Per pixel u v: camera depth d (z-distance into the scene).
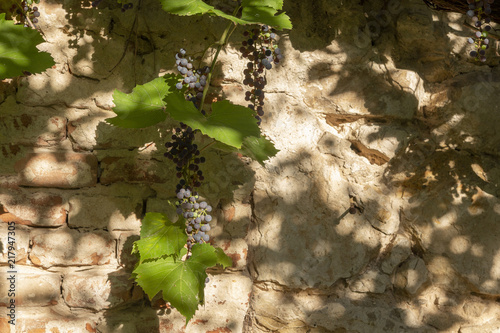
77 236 2.41
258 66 2.27
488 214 2.57
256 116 2.30
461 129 2.56
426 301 2.58
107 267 2.44
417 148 2.58
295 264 2.52
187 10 2.07
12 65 1.99
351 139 2.57
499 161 2.59
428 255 2.58
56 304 2.40
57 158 2.38
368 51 2.54
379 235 2.58
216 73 2.46
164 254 2.18
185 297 2.16
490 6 2.32
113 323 2.43
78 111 2.40
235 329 2.50
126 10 2.40
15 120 2.35
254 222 2.53
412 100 2.55
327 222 2.54
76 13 2.37
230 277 2.51
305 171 2.53
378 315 2.55
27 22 2.23
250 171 2.50
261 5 2.15
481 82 2.54
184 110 2.05
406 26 2.52
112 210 2.43
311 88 2.54
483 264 2.56
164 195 2.47
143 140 2.44
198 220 2.17
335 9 2.52
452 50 2.56
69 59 2.38
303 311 2.52
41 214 2.38
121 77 2.42
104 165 2.42
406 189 2.60
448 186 2.58
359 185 2.58
